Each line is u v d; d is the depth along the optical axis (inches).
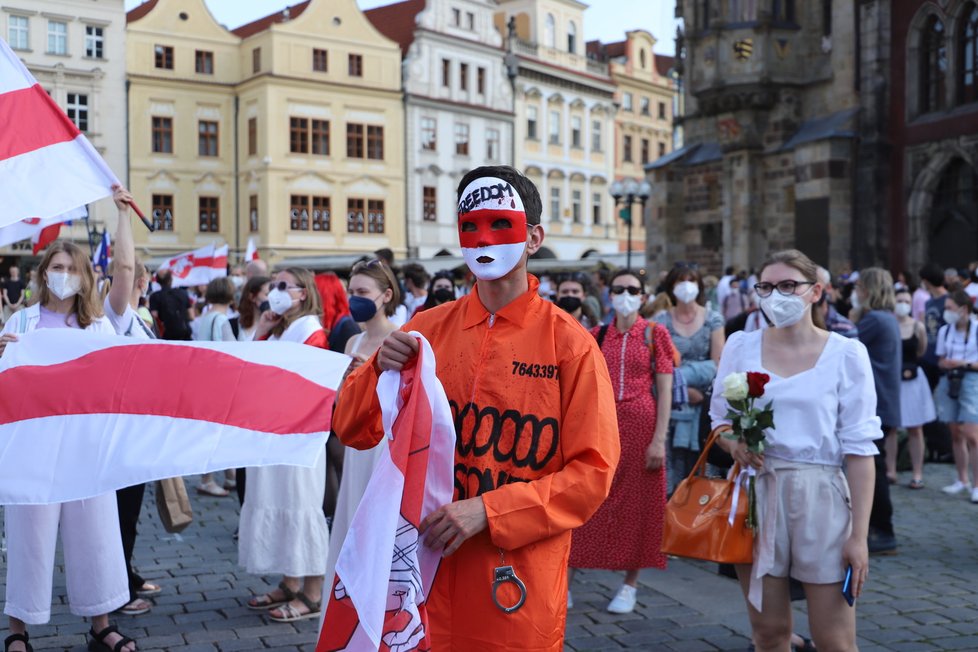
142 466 158.6
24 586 184.2
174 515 225.0
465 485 106.3
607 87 2397.9
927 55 927.0
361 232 1910.7
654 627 220.8
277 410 162.9
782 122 1018.1
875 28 943.0
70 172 202.8
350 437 111.4
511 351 107.9
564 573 106.4
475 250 107.5
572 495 100.8
